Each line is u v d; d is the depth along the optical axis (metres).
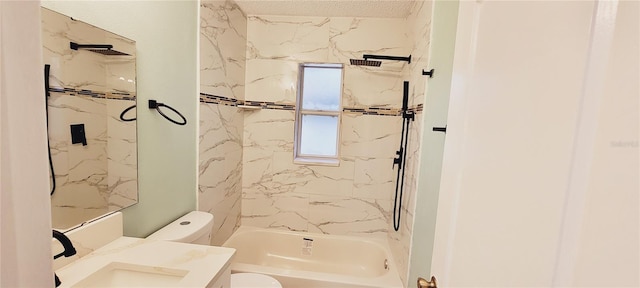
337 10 2.25
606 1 0.31
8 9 0.30
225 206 2.23
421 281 0.73
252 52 2.46
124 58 1.14
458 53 0.67
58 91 0.88
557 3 0.37
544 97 0.38
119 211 1.16
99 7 1.02
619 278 0.28
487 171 0.51
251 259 2.50
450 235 0.65
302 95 2.61
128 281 0.94
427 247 1.51
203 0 1.71
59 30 0.87
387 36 2.36
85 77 0.97
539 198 0.38
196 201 1.78
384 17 2.33
